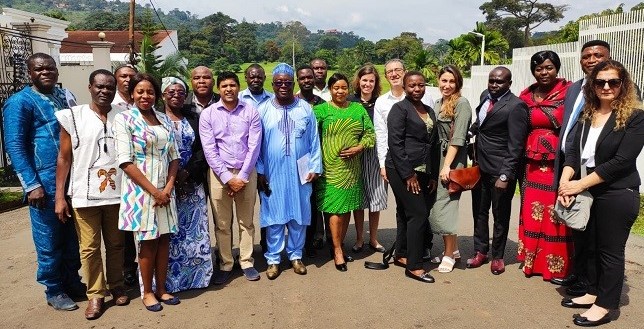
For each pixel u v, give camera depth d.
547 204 4.42
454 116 4.61
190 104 4.59
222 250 4.58
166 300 4.09
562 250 4.39
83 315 3.93
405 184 4.46
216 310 3.98
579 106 4.01
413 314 3.85
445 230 4.64
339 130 4.70
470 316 3.81
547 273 4.47
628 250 5.29
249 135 4.43
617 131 3.48
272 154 4.57
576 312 3.86
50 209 3.91
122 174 3.86
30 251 5.71
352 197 4.79
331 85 4.78
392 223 6.69
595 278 3.85
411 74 4.37
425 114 4.51
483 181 4.75
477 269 4.84
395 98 5.10
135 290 4.43
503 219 4.66
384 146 5.10
